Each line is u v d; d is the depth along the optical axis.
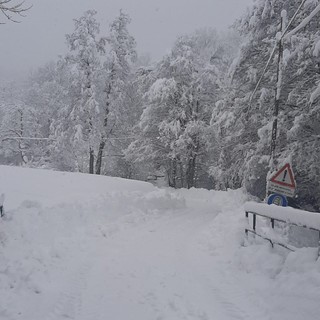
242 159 24.42
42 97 53.38
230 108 23.91
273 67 20.84
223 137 26.64
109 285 6.50
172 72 35.66
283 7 20.31
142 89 38.09
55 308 5.45
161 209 17.20
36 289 6.05
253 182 23.58
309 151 19.25
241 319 5.08
